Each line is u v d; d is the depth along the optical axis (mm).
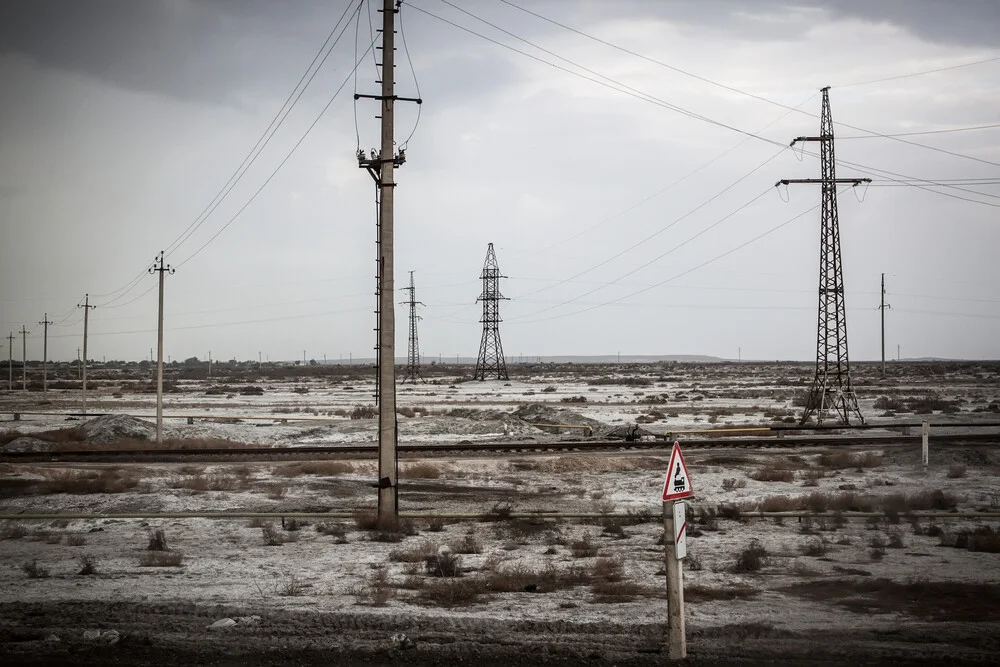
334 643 11914
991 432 52375
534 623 13156
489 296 166125
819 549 19141
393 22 23938
